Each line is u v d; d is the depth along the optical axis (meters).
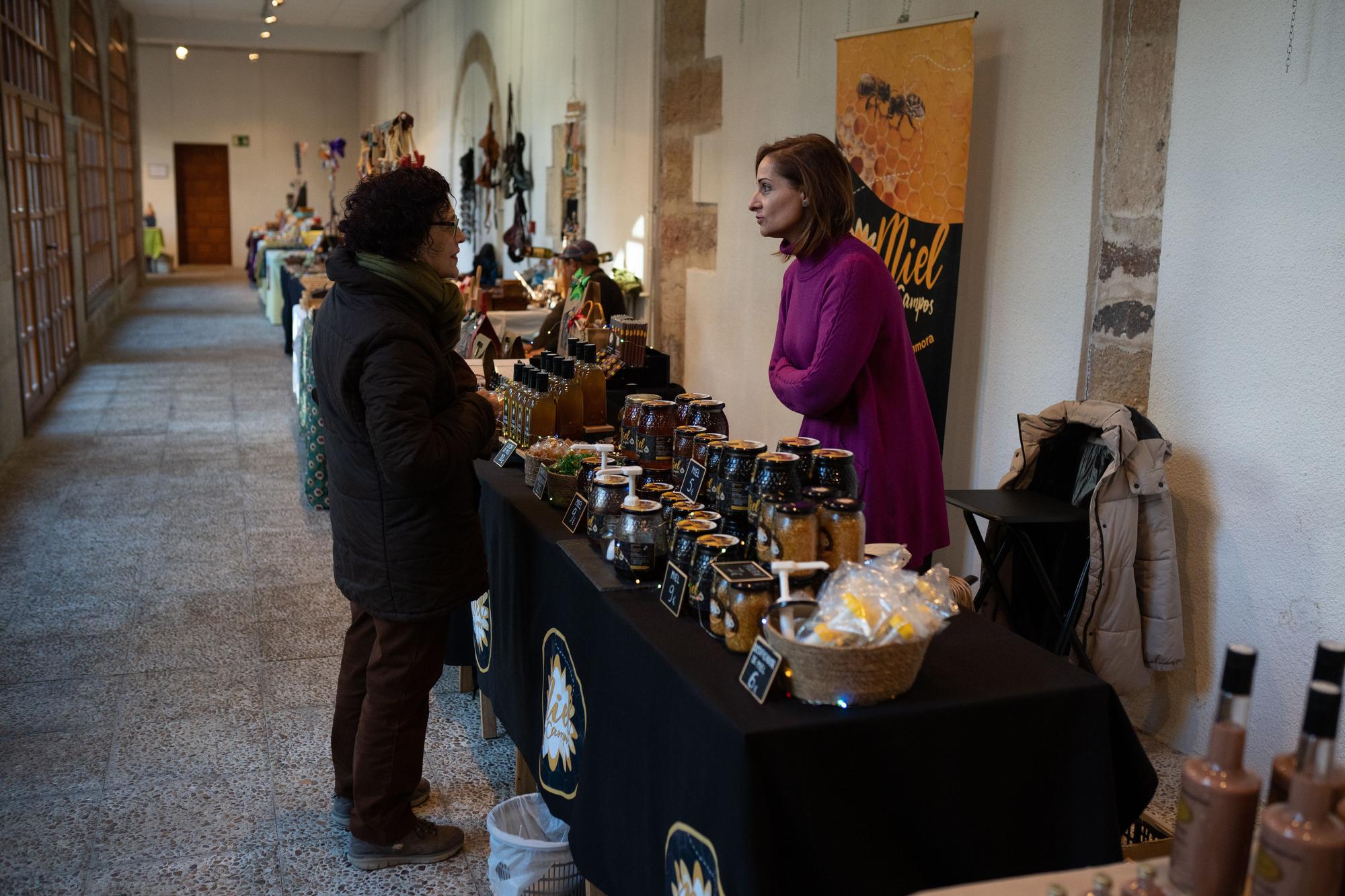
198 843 2.58
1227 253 2.80
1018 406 3.57
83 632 3.85
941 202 3.58
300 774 2.92
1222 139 2.80
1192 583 2.97
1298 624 2.68
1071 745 1.59
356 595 2.32
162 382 8.98
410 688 2.37
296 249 14.09
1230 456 2.83
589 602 2.01
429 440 2.09
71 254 9.66
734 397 5.67
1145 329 3.06
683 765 1.58
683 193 6.17
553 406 2.80
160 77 20.28
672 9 6.13
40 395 7.66
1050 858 1.61
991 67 3.62
